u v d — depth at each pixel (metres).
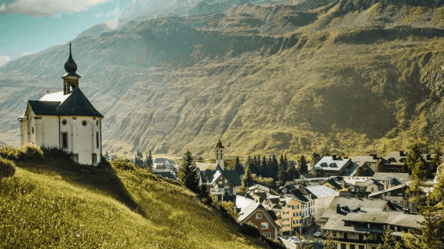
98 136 67.06
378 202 103.81
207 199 71.69
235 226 65.19
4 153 47.22
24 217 26.16
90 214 31.59
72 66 73.19
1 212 25.89
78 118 63.53
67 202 31.86
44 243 23.97
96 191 46.25
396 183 171.12
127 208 43.88
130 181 62.81
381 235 89.81
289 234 140.00
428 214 67.44
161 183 70.00
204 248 36.56
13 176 32.34
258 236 65.94
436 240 65.69
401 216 92.56
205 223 55.12
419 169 112.94
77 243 25.31
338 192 175.25
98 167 63.38
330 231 97.94
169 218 50.72
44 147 59.47
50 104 64.25
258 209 93.56
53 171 48.44
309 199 158.62
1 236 23.11
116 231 29.91
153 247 29.50
